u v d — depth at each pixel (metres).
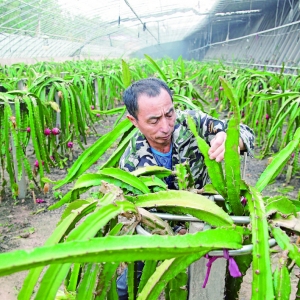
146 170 0.59
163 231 0.47
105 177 0.57
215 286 0.48
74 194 0.62
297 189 1.99
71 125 2.43
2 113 1.75
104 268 0.44
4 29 7.45
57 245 0.29
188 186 0.61
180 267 0.38
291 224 0.43
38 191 1.96
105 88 4.02
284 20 8.33
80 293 0.44
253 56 9.20
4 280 1.30
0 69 4.14
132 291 0.50
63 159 2.37
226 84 0.39
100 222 0.42
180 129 0.79
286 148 0.54
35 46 9.91
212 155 0.48
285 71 6.18
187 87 2.00
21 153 1.65
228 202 0.50
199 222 0.47
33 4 7.37
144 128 0.72
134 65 5.50
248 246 0.41
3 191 1.85
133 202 0.49
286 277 0.38
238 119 0.41
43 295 0.36
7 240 1.52
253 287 0.37
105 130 3.48
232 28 14.54
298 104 1.80
